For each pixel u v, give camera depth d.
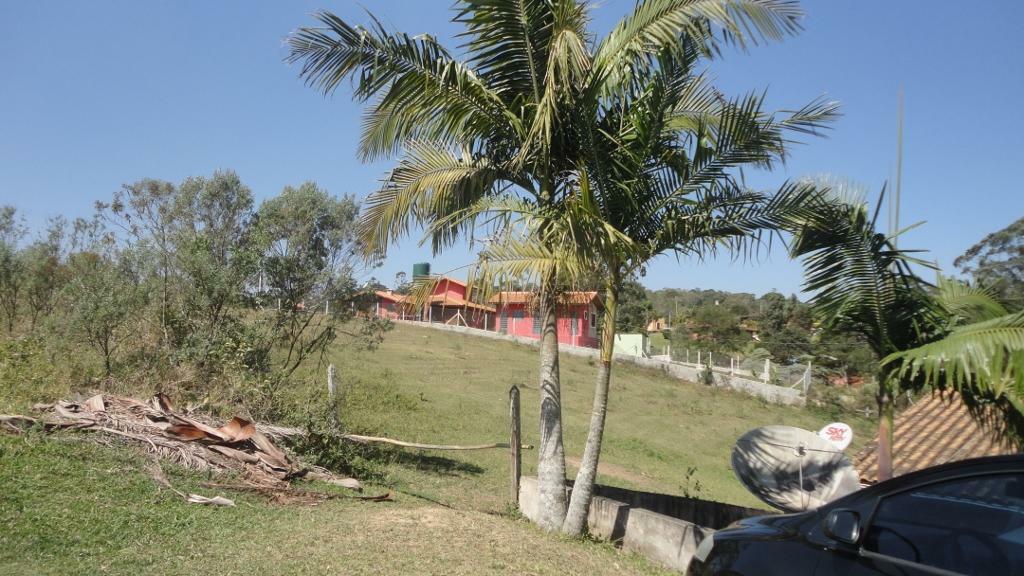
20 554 5.04
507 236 7.83
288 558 5.73
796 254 7.35
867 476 10.62
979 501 3.38
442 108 8.11
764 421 27.56
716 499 15.30
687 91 8.80
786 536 3.97
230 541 6.03
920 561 3.38
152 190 13.12
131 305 11.72
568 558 6.80
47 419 8.00
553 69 7.34
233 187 13.73
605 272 7.75
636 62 7.71
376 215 8.88
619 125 7.91
